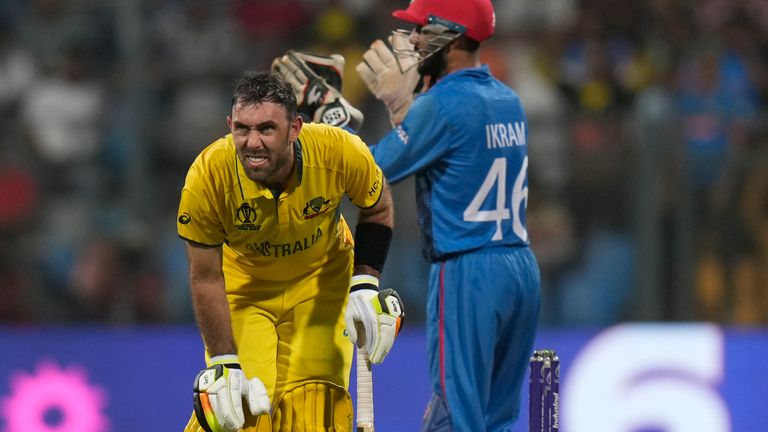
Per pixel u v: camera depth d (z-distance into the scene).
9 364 26.70
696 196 27.75
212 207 14.33
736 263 27.73
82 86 31.72
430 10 17.20
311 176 14.59
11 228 29.00
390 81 17.52
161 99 31.95
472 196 16.92
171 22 34.34
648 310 27.70
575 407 26.20
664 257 27.73
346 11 34.00
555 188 28.00
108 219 29.11
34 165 29.19
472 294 16.83
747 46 33.34
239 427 14.34
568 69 32.41
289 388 15.90
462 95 16.84
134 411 26.62
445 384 16.89
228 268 16.06
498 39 33.50
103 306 28.94
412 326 27.56
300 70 17.00
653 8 33.19
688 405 26.16
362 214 15.44
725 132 27.81
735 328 27.70
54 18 33.91
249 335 15.89
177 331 26.94
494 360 17.45
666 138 27.72
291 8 34.81
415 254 27.72
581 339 26.39
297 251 15.25
